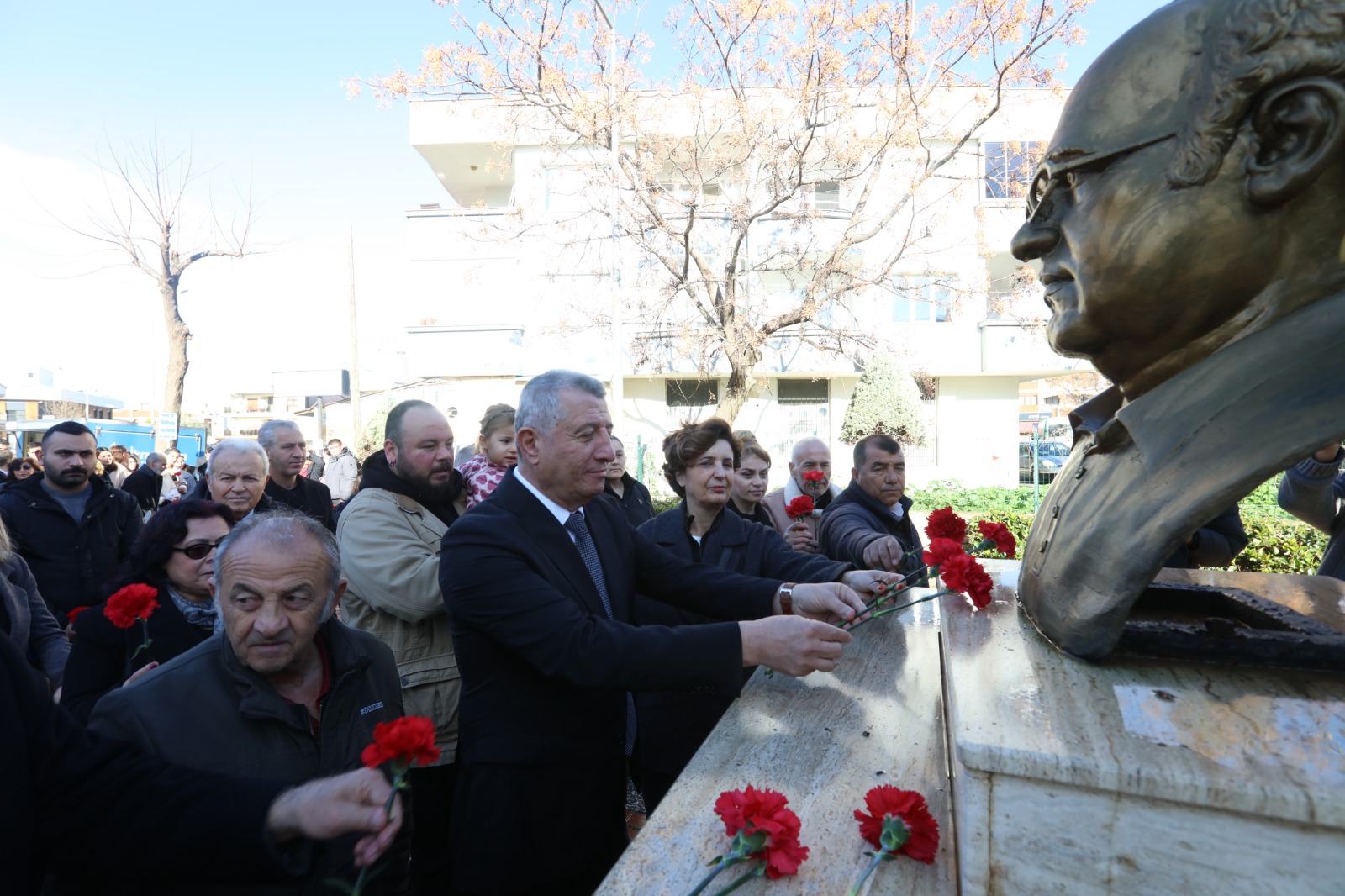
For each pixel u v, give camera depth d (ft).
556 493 5.82
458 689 7.77
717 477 8.14
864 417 45.70
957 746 2.85
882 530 9.70
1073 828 2.62
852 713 4.53
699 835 3.43
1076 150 3.71
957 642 3.98
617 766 5.86
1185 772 2.47
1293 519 20.16
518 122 39.52
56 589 11.60
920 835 3.00
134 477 20.31
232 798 3.25
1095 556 3.61
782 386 52.31
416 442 8.32
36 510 11.64
